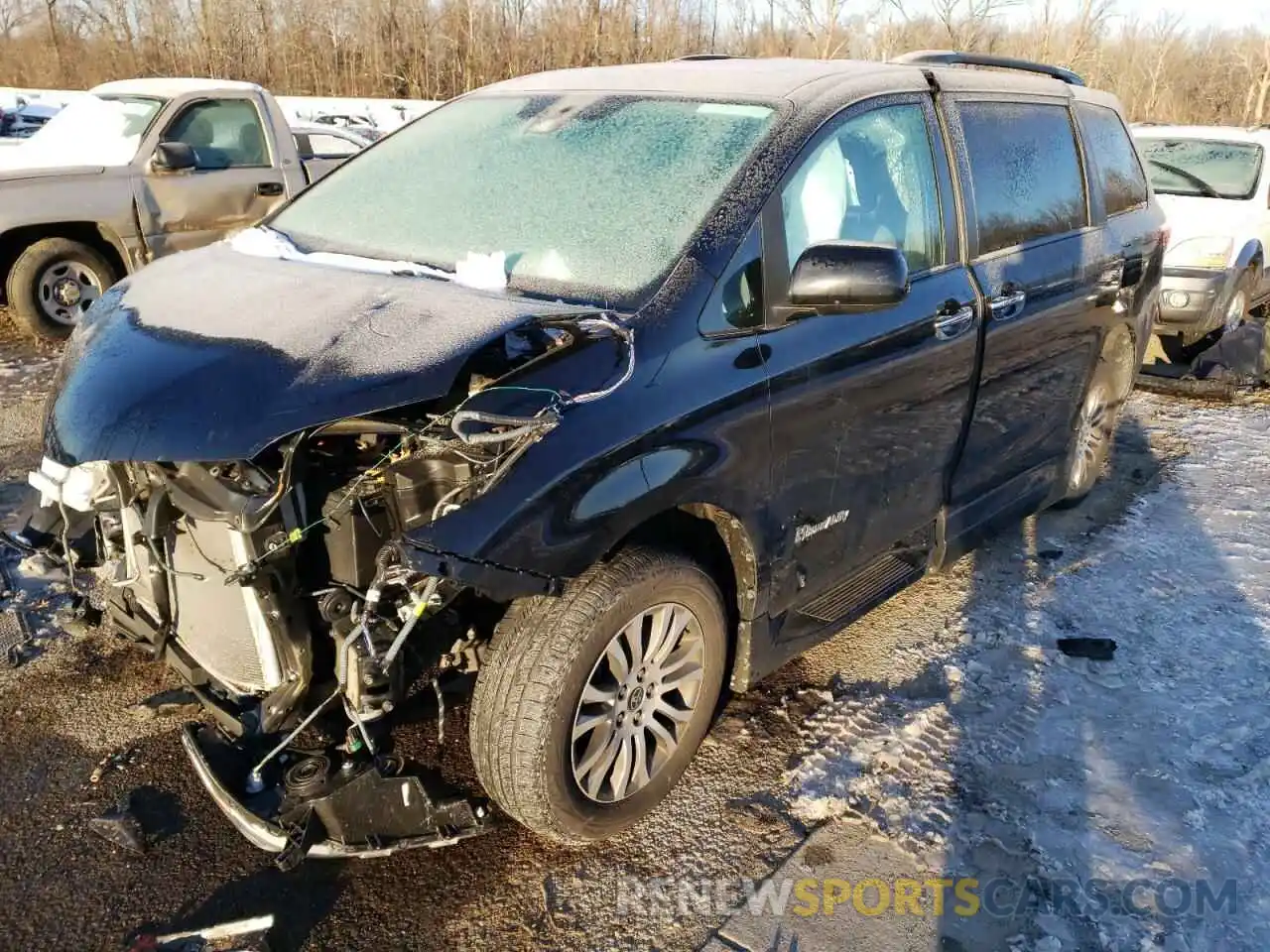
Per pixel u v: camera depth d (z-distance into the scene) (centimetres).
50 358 702
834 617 331
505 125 343
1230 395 715
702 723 287
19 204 693
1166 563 445
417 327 241
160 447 217
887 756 305
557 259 279
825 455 296
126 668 334
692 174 288
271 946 232
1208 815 286
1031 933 245
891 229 321
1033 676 352
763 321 275
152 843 263
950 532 379
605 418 235
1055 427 439
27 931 235
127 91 805
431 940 238
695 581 265
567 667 237
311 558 240
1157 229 498
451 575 212
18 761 290
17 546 328
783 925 245
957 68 383
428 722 301
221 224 787
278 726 238
